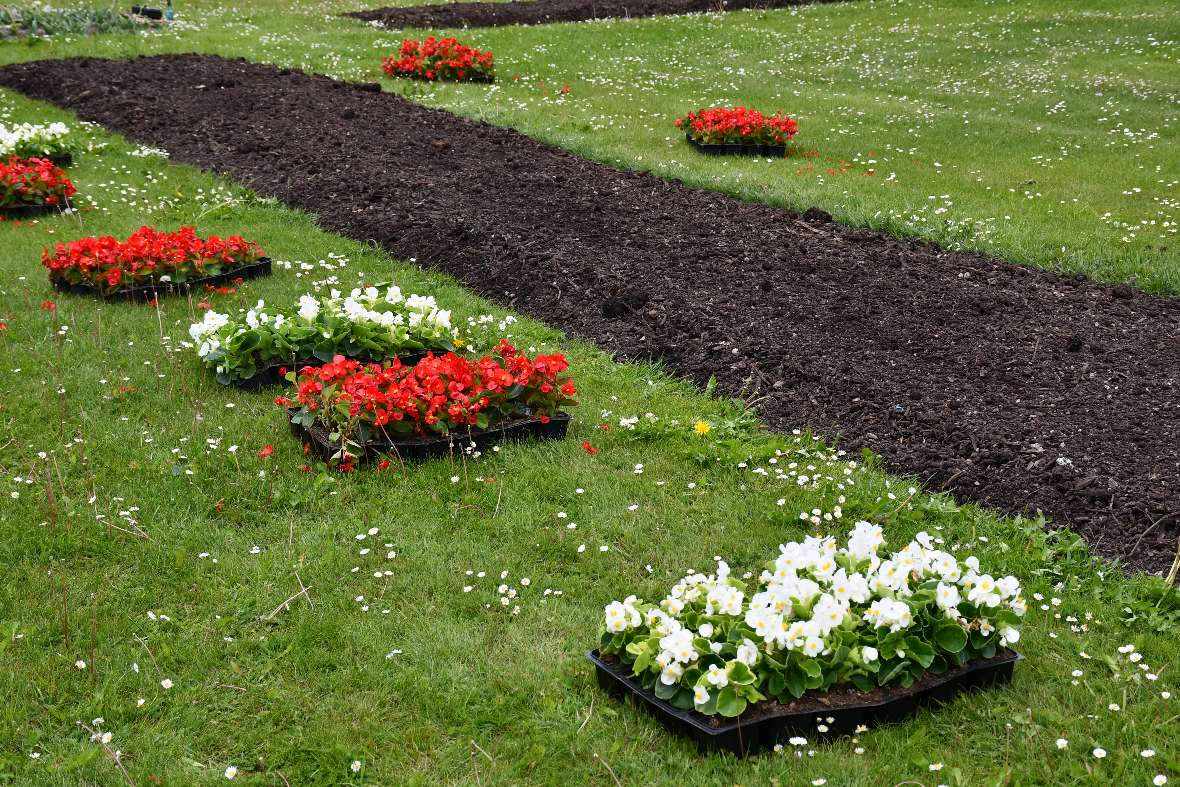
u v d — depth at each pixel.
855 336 7.40
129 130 12.67
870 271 8.55
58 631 4.37
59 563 4.82
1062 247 9.26
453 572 4.82
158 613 4.49
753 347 7.14
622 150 12.27
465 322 7.71
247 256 8.53
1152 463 5.71
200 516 5.21
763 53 19.48
